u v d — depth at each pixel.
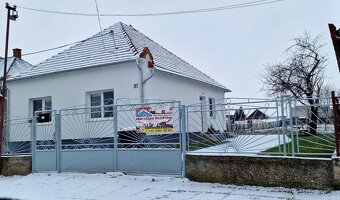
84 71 14.42
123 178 9.12
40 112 11.09
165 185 8.30
